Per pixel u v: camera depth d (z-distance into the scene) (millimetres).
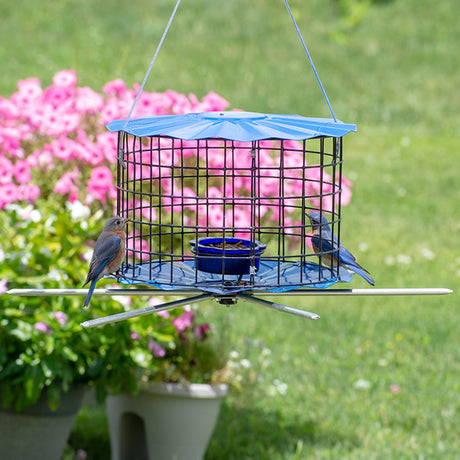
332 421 10992
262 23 40812
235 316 14758
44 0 39750
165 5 41438
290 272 6672
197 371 9891
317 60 37469
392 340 13914
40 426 8922
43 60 32906
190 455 9586
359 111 32781
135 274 6516
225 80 33875
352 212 21422
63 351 8398
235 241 6531
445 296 16031
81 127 11047
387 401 11680
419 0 44656
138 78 31938
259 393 10859
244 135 5629
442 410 11406
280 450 10242
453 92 35188
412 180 24469
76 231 9148
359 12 42031
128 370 8930
